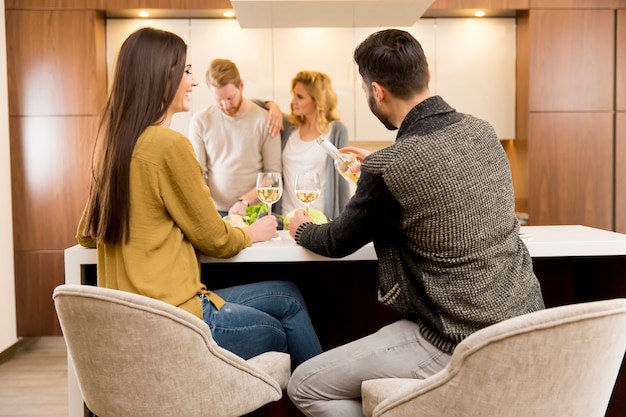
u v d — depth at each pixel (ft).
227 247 5.73
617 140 14.44
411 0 8.61
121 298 4.33
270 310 6.03
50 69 14.05
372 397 4.84
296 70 14.79
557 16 14.24
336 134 11.92
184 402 4.57
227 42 14.69
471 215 4.81
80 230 6.00
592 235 6.84
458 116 5.12
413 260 5.13
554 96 14.37
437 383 4.00
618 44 14.30
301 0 8.52
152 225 5.37
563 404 3.97
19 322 14.32
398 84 5.24
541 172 14.46
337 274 7.23
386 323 7.25
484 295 4.83
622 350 4.09
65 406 10.58
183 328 4.43
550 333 3.76
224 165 12.14
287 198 12.14
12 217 14.26
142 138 5.36
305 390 5.37
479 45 14.96
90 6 13.89
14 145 14.17
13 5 13.93
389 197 4.92
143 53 5.49
